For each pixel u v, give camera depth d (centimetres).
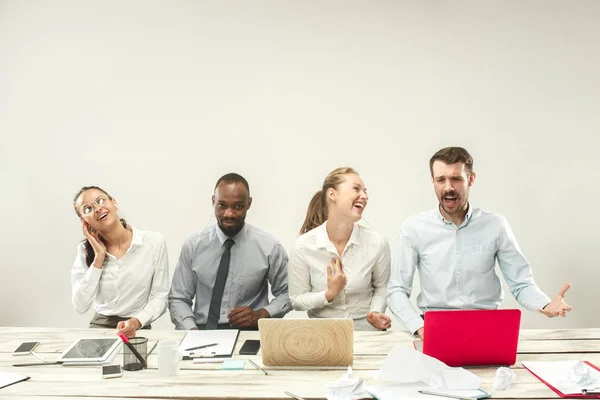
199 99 356
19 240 361
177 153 357
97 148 359
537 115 345
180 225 357
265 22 354
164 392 165
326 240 275
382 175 352
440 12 347
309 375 179
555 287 346
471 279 252
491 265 254
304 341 187
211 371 184
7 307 362
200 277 298
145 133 358
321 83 352
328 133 353
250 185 356
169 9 356
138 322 239
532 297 237
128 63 358
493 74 346
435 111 349
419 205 351
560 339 214
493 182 348
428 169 350
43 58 359
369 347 209
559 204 345
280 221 356
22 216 361
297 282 279
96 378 178
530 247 347
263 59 354
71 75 359
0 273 362
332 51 352
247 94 355
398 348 173
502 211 348
